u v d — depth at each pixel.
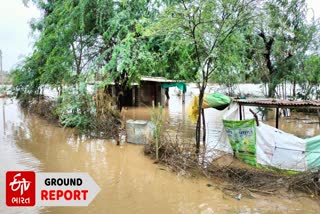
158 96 18.61
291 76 13.32
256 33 11.37
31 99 16.36
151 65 8.92
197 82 6.76
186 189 4.81
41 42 11.38
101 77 9.86
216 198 4.45
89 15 9.91
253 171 5.24
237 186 4.77
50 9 13.37
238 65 6.91
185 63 7.67
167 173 5.55
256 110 12.34
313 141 4.95
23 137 8.98
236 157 6.14
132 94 17.80
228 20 5.67
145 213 4.01
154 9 9.20
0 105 19.80
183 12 5.55
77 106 9.42
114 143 8.02
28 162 6.23
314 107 6.52
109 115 9.46
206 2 5.41
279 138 5.28
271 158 5.38
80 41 10.70
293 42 12.76
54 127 10.65
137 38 8.80
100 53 10.94
